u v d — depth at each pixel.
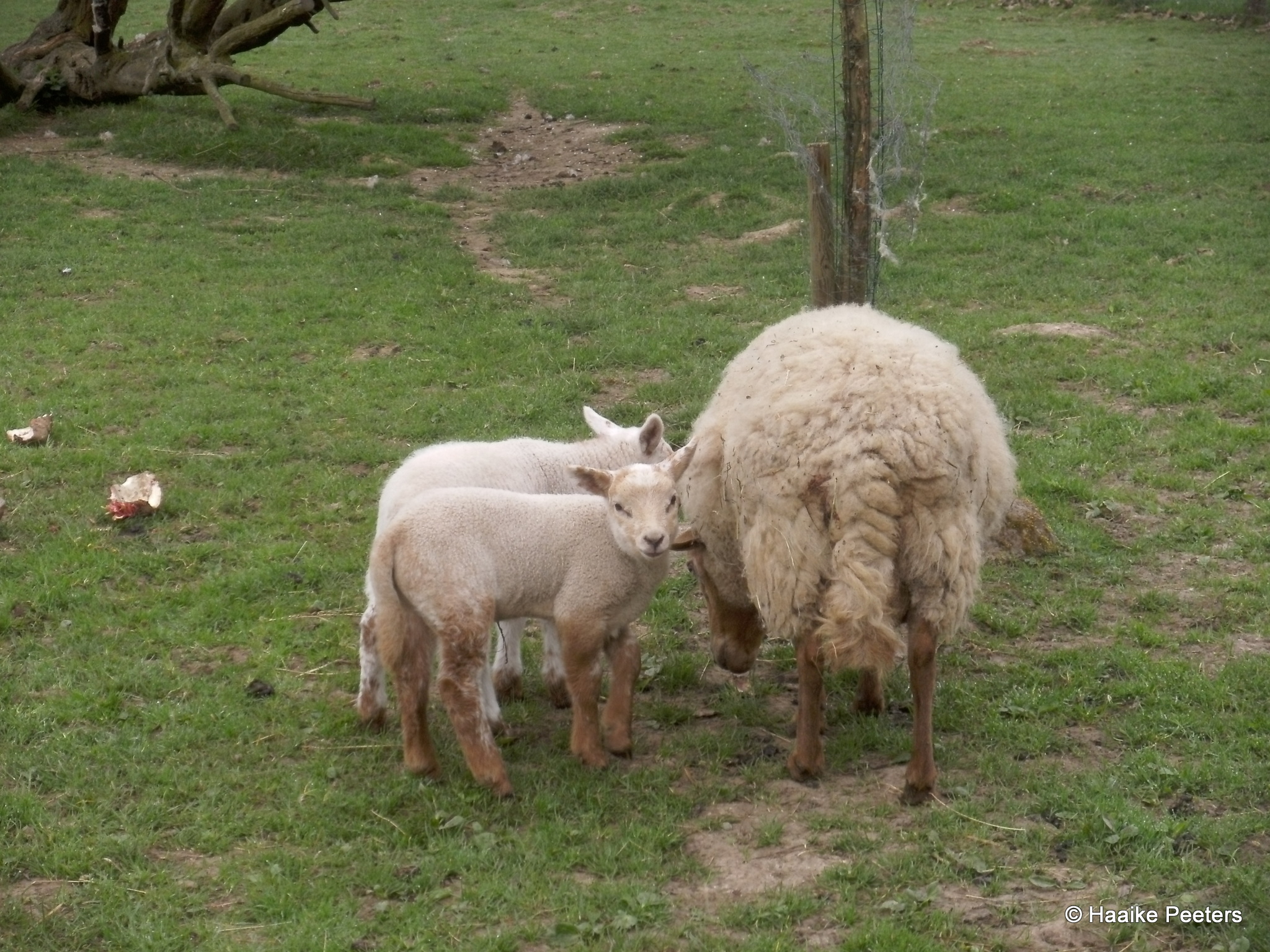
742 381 5.72
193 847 4.95
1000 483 5.56
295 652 6.59
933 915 4.41
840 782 5.37
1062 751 5.59
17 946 4.35
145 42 20.36
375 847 4.93
